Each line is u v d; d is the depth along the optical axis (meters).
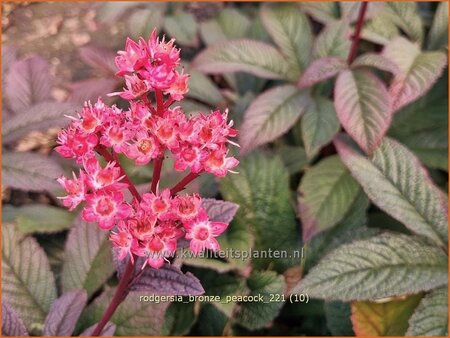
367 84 0.19
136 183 0.21
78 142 0.11
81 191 0.11
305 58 0.23
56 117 0.20
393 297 0.19
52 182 0.19
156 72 0.11
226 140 0.12
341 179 0.21
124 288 0.14
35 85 0.24
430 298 0.16
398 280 0.16
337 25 0.23
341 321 0.20
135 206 0.12
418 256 0.17
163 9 0.28
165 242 0.12
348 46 0.22
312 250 0.21
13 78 0.24
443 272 0.17
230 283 0.20
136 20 0.27
